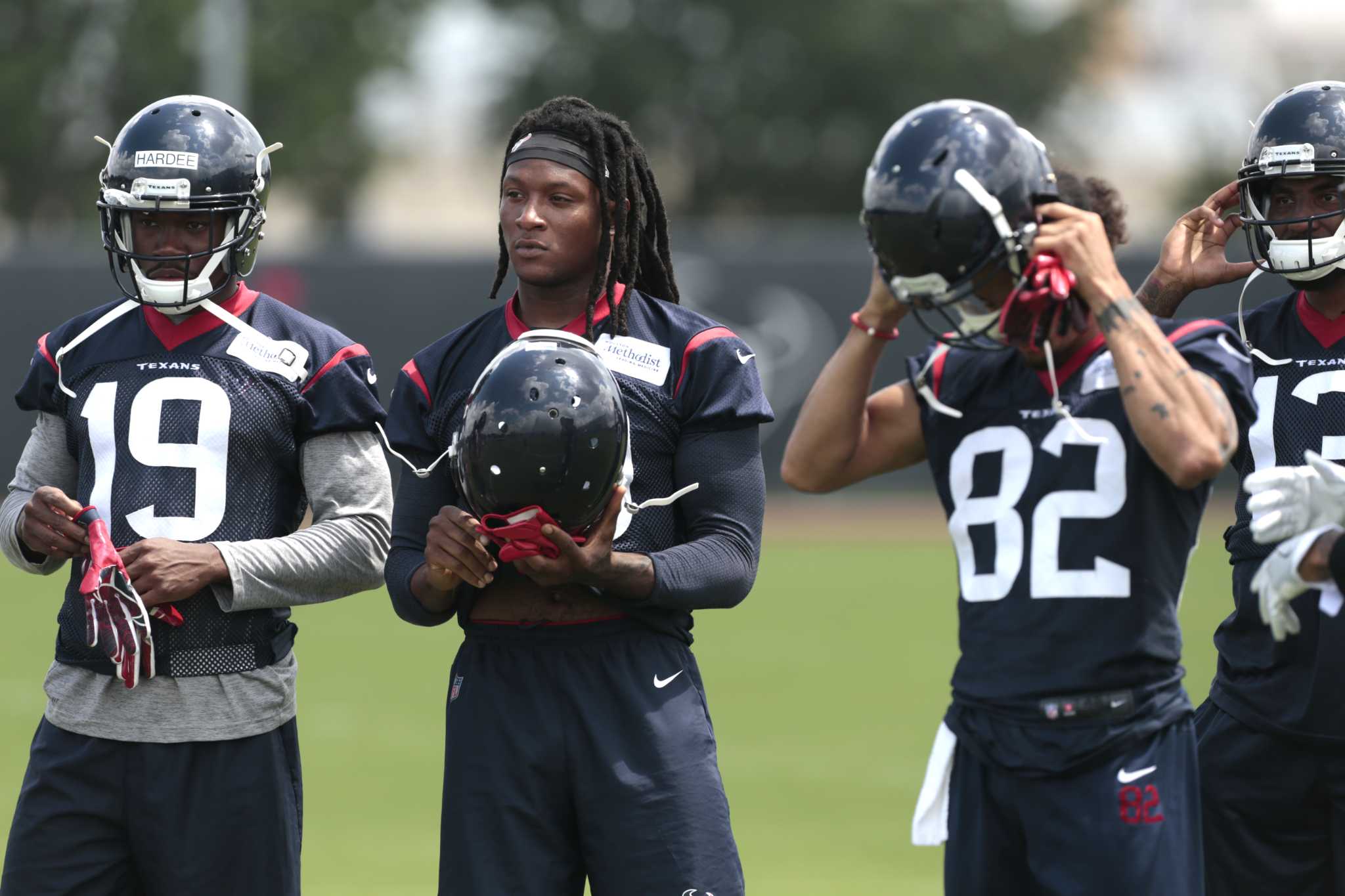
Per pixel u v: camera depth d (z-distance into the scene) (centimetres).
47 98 12219
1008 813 1287
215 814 1464
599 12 14612
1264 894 1589
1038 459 1282
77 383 1516
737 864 1420
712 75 14525
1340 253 1541
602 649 1420
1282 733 1538
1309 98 1558
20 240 11944
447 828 1423
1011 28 14888
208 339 1508
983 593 1293
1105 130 15762
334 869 2302
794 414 6378
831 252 6266
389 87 14212
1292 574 1284
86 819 1463
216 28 9131
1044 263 1205
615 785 1393
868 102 14575
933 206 1200
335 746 3069
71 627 1488
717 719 3300
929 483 6862
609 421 1335
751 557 1452
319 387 1520
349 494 1521
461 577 1366
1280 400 1591
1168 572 1272
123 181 1453
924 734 3173
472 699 1431
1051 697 1259
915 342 5875
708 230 14650
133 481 1479
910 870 2311
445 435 1477
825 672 3772
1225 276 1616
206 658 1468
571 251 1448
